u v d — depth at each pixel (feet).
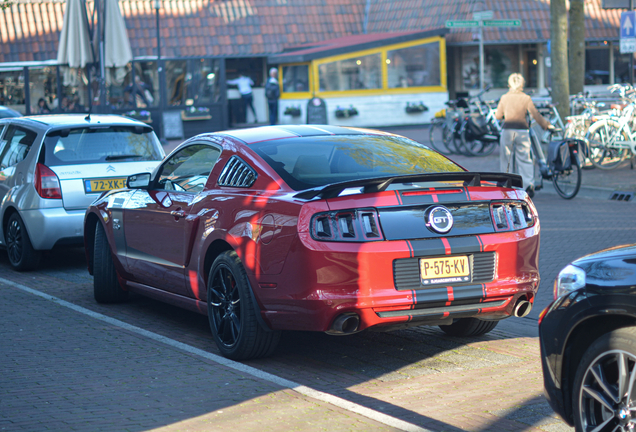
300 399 14.88
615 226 34.47
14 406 14.69
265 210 16.84
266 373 16.72
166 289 21.04
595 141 50.93
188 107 89.92
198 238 18.94
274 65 95.61
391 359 18.11
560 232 33.76
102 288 23.98
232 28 92.99
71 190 28.58
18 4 87.35
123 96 87.04
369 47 89.51
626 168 52.47
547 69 93.66
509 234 16.87
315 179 17.31
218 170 19.21
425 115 92.84
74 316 22.30
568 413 12.28
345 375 16.92
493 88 96.58
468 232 16.46
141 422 13.75
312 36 97.25
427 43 91.15
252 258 16.89
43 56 86.22
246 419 13.83
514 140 42.22
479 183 16.88
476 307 16.53
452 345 19.21
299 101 90.99
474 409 14.48
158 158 30.22
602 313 11.37
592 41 94.79
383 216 15.97
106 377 16.52
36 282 27.78
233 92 94.84
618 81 96.89
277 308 16.55
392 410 14.53
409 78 91.97
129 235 22.44
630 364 11.20
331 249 15.64
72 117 30.96
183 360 17.80
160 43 89.15
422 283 16.03
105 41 72.38
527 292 16.98
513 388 15.69
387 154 18.89
